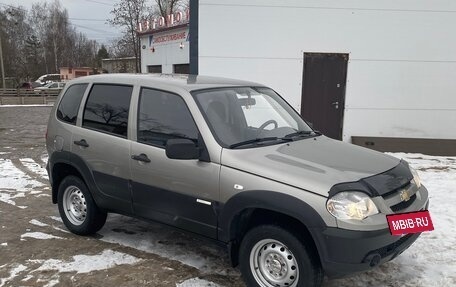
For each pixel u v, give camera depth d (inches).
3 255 175.9
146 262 167.9
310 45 388.2
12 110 1083.3
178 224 156.1
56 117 201.3
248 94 174.9
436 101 398.6
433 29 386.3
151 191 160.9
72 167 193.9
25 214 229.8
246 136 153.3
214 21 382.3
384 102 397.7
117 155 170.6
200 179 145.6
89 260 169.9
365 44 388.8
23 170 337.4
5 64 2642.7
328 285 148.2
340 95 396.2
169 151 142.2
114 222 213.8
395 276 155.0
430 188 265.4
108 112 179.3
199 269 161.9
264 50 387.9
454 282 150.8
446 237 189.0
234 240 143.0
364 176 131.3
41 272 160.4
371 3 381.4
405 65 392.2
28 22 3115.2
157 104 164.1
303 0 381.1
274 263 134.3
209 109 154.1
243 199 134.5
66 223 198.8
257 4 380.8
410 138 401.7
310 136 170.7
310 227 122.6
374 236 120.8
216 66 389.1
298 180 127.9
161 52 767.7
